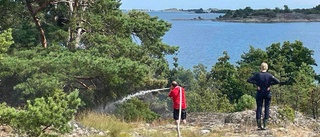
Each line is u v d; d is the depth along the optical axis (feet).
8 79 56.29
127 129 39.75
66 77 55.88
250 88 215.72
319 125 44.70
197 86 228.22
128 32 74.69
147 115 65.77
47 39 71.77
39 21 71.51
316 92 100.99
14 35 66.33
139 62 67.05
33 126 22.71
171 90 37.09
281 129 40.81
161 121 51.24
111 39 69.36
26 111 22.72
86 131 35.78
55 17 76.84
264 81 38.75
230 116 46.32
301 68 226.17
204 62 542.98
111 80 60.44
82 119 41.91
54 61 54.90
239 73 223.10
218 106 169.17
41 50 63.62
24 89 53.36
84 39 71.72
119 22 72.43
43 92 51.19
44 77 52.80
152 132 39.40
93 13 74.33
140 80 63.62
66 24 71.97
